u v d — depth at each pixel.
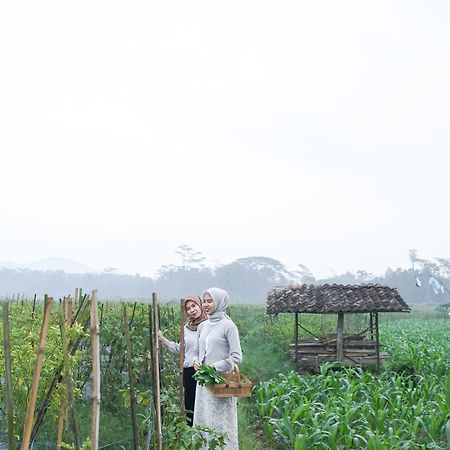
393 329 28.44
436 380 12.20
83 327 5.65
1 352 5.45
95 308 4.49
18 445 5.34
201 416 6.54
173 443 5.61
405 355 15.53
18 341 5.77
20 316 8.45
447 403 9.86
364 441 8.27
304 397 9.85
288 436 8.72
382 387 10.92
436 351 16.53
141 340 9.39
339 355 14.63
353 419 9.42
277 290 16.75
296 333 15.08
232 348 6.43
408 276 170.50
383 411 9.25
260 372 15.02
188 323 7.39
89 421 7.92
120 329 9.42
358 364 14.51
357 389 11.04
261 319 30.48
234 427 6.28
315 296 15.22
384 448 7.91
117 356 9.41
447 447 8.33
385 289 15.23
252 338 22.19
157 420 5.55
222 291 6.59
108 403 8.82
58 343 5.37
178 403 7.04
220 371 6.38
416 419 8.81
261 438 9.35
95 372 4.48
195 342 7.18
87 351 8.74
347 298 14.72
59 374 5.26
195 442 5.46
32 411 4.39
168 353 9.15
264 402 10.66
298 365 14.79
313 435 8.23
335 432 8.23
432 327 32.56
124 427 7.92
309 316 28.34
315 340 16.80
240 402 11.17
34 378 4.38
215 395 6.11
